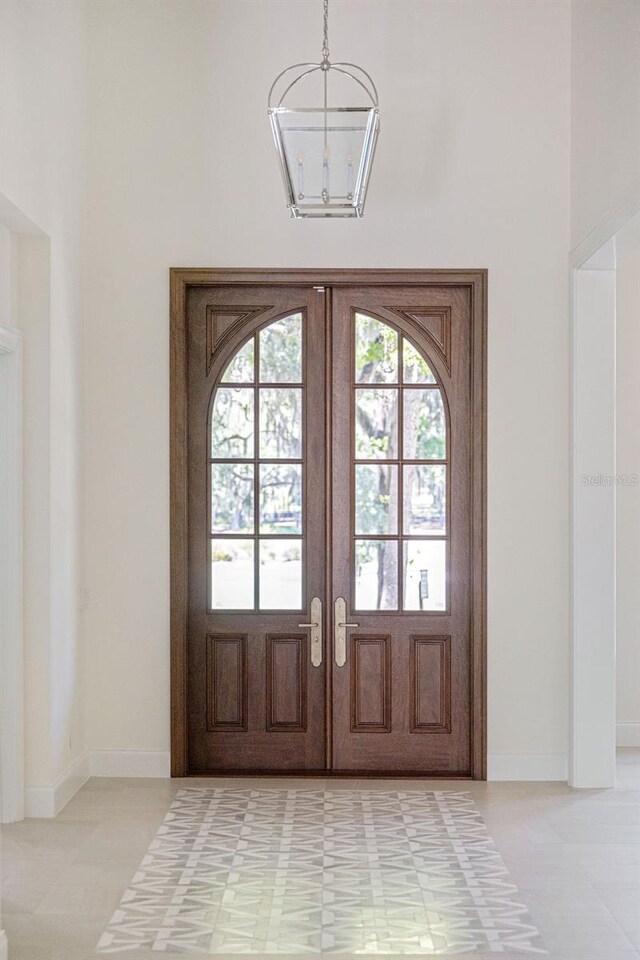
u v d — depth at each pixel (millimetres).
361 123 3855
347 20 5484
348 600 5613
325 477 5609
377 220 5512
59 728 4988
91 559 5516
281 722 5633
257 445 5613
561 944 3457
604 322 5406
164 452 5512
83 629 5465
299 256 5508
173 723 5496
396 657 5617
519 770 5500
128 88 5504
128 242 5500
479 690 5500
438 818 4812
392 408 5625
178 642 5500
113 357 5504
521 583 5516
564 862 4230
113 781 5422
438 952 3396
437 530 5621
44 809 4824
